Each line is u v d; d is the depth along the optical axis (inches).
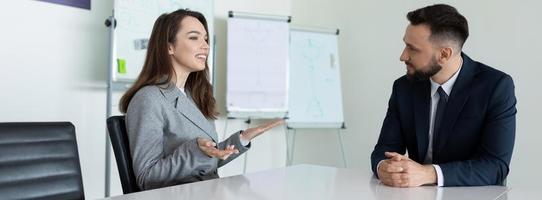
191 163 55.1
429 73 59.7
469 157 60.1
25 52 92.6
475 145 59.5
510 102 57.5
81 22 101.3
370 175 57.7
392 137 66.7
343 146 140.1
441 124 60.9
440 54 58.4
